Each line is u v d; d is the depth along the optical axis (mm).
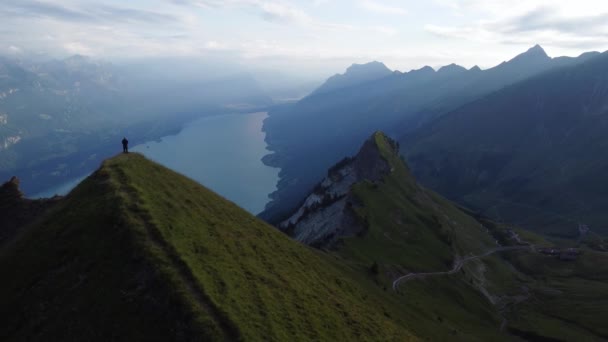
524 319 150375
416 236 172875
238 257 46938
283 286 46594
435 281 140875
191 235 44594
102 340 31891
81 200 47531
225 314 34438
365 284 91000
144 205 45062
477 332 114062
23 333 34344
